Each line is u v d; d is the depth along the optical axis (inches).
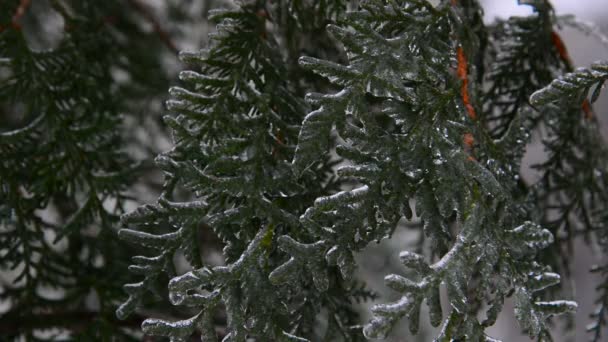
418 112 20.9
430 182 20.7
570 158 26.4
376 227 20.5
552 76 25.5
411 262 19.6
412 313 19.4
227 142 21.9
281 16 24.5
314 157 20.3
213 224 21.3
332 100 20.4
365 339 23.6
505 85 25.5
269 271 21.2
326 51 26.5
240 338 20.6
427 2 21.5
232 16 23.8
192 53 23.0
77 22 29.5
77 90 28.0
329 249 20.3
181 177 21.3
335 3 23.9
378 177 20.5
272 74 23.5
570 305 20.3
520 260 20.9
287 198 22.2
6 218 27.3
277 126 22.5
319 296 22.9
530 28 25.5
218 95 22.5
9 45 27.4
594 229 26.9
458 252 20.1
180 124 22.1
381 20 21.1
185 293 20.5
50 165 26.8
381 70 20.7
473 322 20.0
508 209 20.9
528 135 22.7
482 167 20.7
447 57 21.3
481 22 24.6
